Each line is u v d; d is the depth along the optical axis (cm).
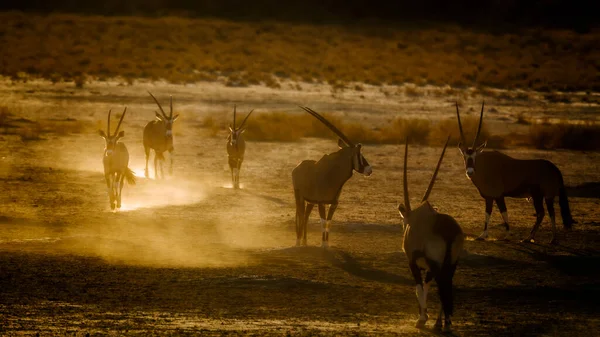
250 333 3606
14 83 18588
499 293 4728
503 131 14275
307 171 5791
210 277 4881
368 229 6681
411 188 9000
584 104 18688
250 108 16438
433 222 3722
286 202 7944
